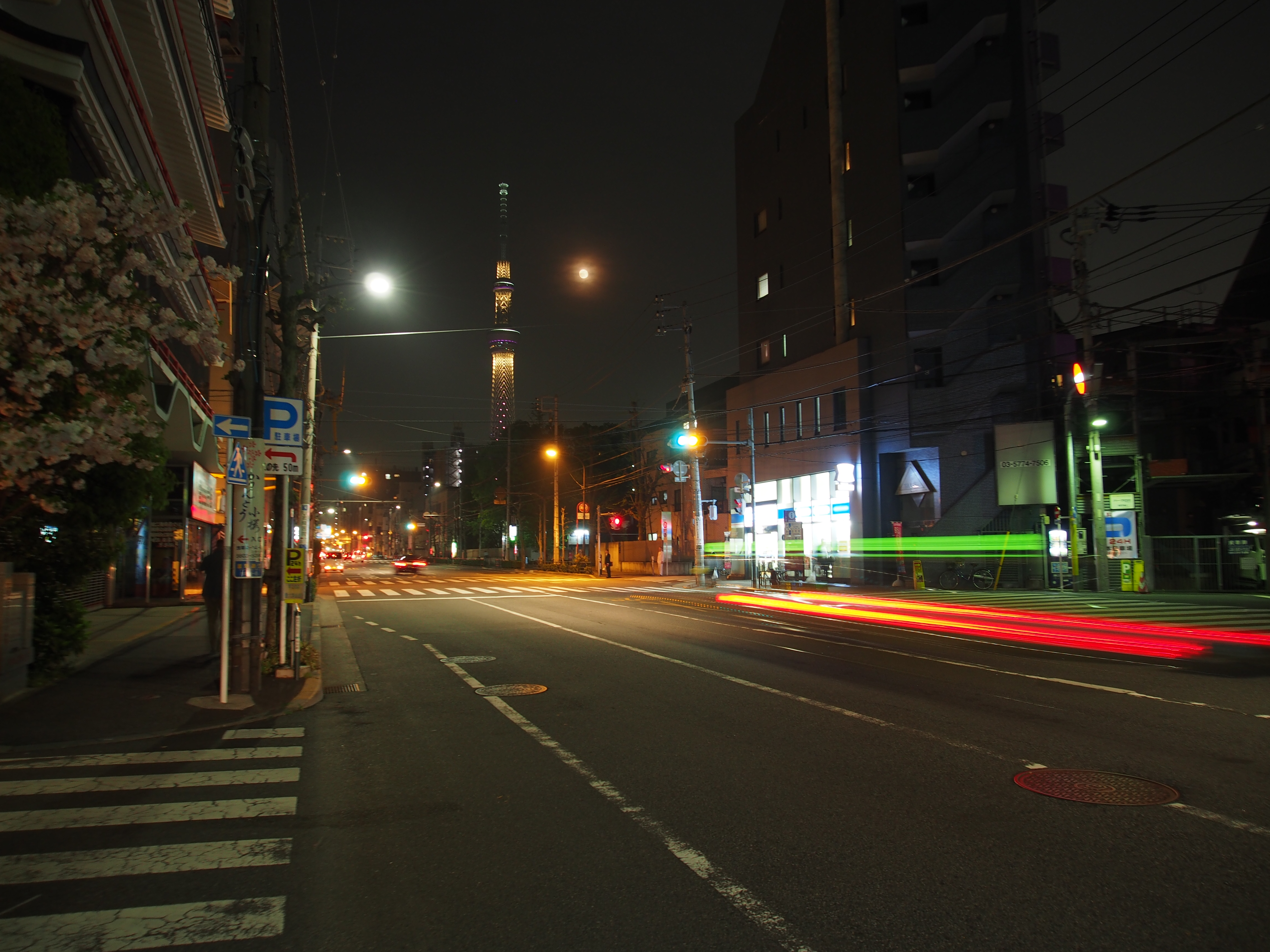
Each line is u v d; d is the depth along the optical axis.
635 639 16.38
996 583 33.03
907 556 35.81
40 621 10.34
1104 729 7.89
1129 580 29.66
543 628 18.78
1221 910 3.93
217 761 7.05
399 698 10.12
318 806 5.79
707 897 4.18
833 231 39.84
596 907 4.07
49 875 4.49
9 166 8.89
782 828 5.20
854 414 36.94
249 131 10.10
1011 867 4.51
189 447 20.30
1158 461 35.25
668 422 59.34
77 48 10.12
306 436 22.06
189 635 16.16
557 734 7.97
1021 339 30.12
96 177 12.49
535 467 64.44
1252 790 5.90
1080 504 32.25
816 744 7.41
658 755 7.11
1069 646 14.95
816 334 41.16
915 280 23.97
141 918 3.95
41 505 8.73
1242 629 17.89
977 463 34.34
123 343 8.11
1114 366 37.44
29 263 7.71
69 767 6.88
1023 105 34.69
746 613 22.91
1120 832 5.04
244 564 9.94
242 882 4.40
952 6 35.59
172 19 12.95
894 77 36.34
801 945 3.65
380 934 3.79
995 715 8.60
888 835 5.05
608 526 68.44
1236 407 33.41
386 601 28.66
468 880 4.44
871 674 11.55
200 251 20.73
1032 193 34.38
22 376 7.44
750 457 45.00
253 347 10.41
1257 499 32.97
